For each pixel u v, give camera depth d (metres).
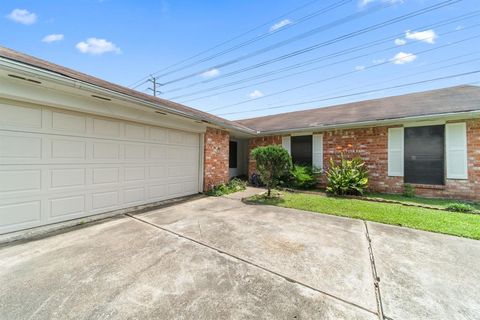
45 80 3.43
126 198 5.39
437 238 3.53
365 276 2.43
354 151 7.90
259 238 3.58
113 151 5.10
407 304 1.96
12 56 3.50
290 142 9.57
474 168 6.01
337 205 5.88
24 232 3.70
